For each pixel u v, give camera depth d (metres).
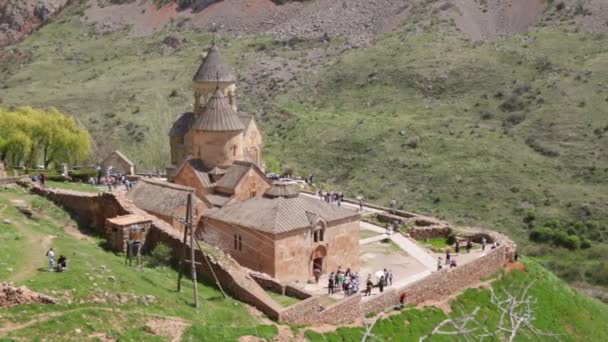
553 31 135.00
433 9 158.38
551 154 96.75
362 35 163.38
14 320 28.02
